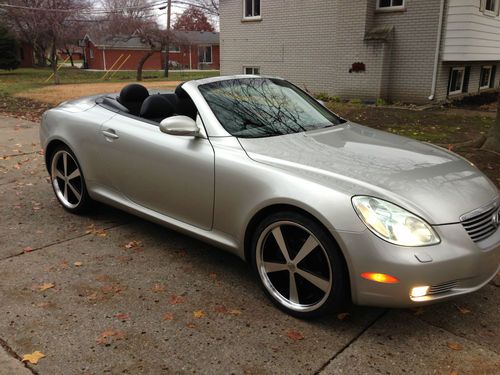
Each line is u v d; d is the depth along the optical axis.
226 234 3.38
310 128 3.85
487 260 2.78
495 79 17.88
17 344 2.76
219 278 3.56
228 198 3.27
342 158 3.17
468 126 10.18
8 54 38.19
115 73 41.03
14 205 5.12
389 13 13.80
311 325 2.97
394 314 3.10
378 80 14.03
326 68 15.20
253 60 17.11
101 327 2.93
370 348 2.74
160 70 49.06
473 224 2.81
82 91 20.16
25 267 3.70
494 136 7.29
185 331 2.90
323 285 2.87
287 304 3.07
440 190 2.88
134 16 34.81
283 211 2.98
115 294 3.31
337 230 2.70
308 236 2.90
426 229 2.65
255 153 3.25
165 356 2.66
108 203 4.35
